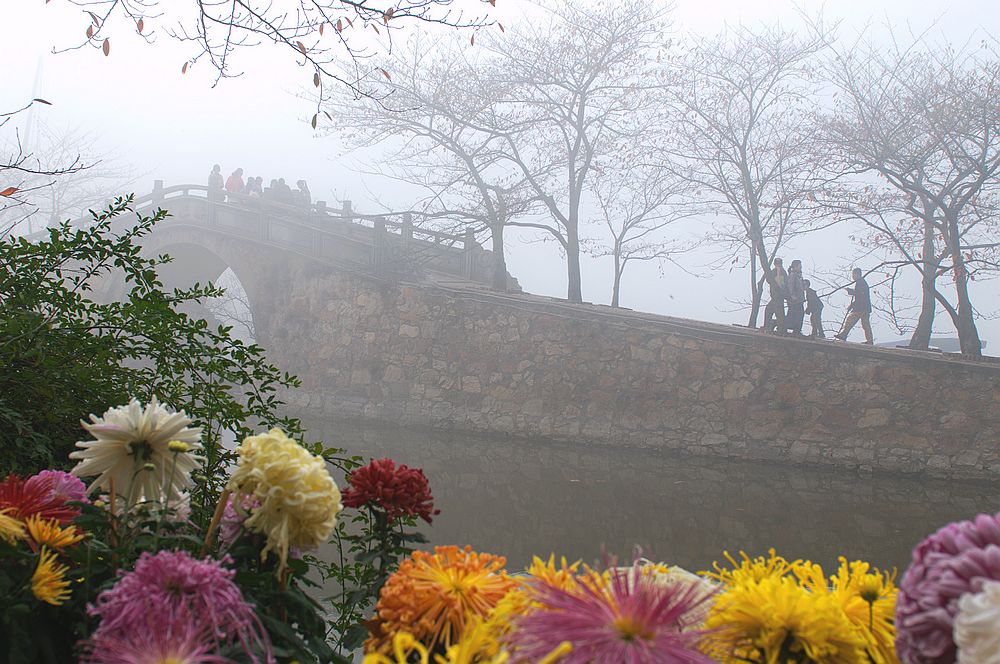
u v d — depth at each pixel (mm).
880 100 19812
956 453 16344
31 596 1192
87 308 2865
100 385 2654
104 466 1285
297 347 23500
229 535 1312
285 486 1145
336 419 22109
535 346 20484
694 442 18500
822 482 15656
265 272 24438
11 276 2760
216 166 25391
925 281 18875
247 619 988
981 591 713
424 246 23250
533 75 23031
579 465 16547
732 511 12508
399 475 1625
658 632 702
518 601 899
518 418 20281
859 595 915
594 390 19688
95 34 4336
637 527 11156
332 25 4230
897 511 12891
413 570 1016
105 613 921
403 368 21906
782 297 19703
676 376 18969
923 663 750
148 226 2994
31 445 2467
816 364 17781
